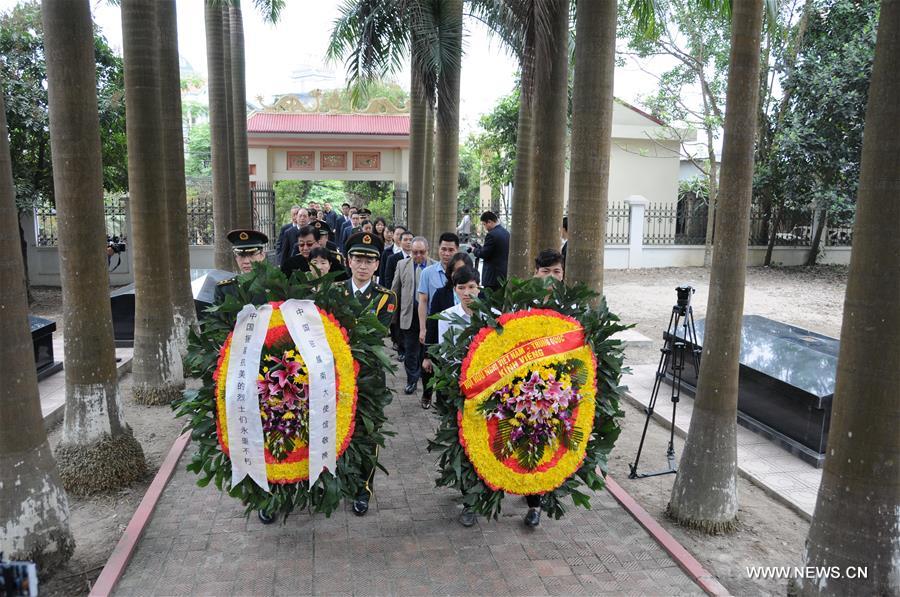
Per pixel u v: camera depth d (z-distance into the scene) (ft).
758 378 23.53
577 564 15.10
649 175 80.28
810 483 19.25
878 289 11.95
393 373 15.21
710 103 69.36
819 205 63.98
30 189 45.70
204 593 13.70
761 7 15.42
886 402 12.11
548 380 14.79
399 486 18.95
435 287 24.18
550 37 24.35
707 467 16.66
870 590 12.35
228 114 45.16
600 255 20.84
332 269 25.05
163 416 24.30
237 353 14.07
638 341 36.96
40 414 14.39
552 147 25.21
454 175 38.70
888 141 11.47
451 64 36.37
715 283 16.40
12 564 8.54
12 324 13.73
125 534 15.58
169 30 27.09
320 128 76.33
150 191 24.58
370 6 43.21
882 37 11.45
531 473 15.05
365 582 14.20
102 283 18.45
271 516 15.79
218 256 44.86
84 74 17.56
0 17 44.11
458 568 14.82
